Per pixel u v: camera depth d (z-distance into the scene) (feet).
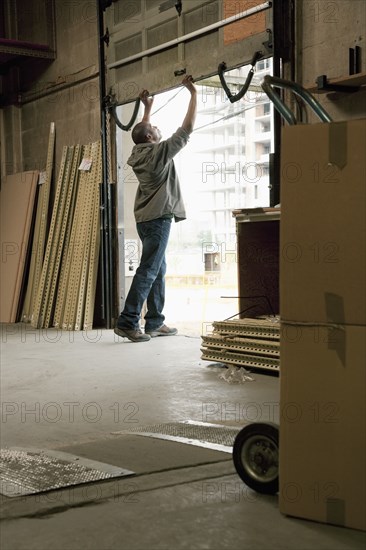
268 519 6.29
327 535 5.93
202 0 19.86
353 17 15.52
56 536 5.97
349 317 6.06
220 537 5.88
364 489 5.99
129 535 5.96
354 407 6.03
